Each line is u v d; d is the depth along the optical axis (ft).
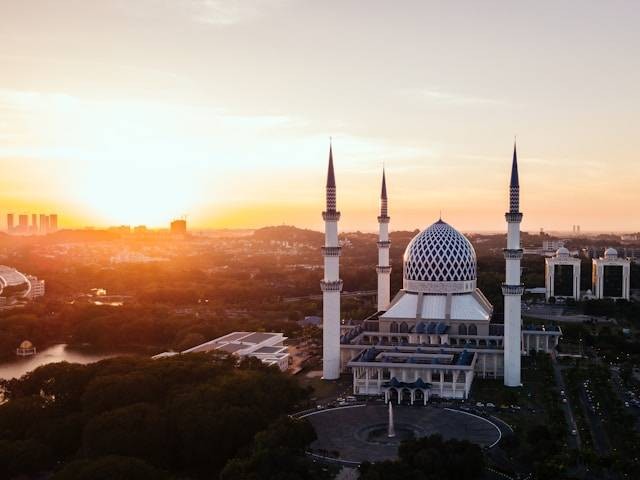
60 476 531.91
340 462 601.21
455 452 562.25
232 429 620.90
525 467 590.14
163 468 605.31
